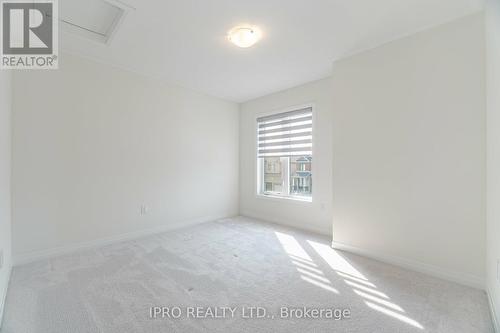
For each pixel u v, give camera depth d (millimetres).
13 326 1519
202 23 2189
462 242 2055
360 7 1969
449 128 2117
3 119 1992
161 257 2617
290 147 3980
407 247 2350
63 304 1752
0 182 1853
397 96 2412
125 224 3213
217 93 4203
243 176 4734
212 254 2705
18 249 2424
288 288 1985
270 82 3686
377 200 2549
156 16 2084
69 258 2584
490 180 1770
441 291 1935
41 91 2564
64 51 2697
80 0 1939
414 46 2309
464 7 1946
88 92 2891
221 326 1530
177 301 1798
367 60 2637
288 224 3969
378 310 1695
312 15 2070
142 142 3383
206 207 4215
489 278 1804
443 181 2150
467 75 2029
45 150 2594
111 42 2512
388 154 2471
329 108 3439
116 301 1794
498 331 1428
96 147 2959
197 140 4078
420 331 1490
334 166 2898
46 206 2600
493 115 1659
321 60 2928
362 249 2660
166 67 3145
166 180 3658
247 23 2189
